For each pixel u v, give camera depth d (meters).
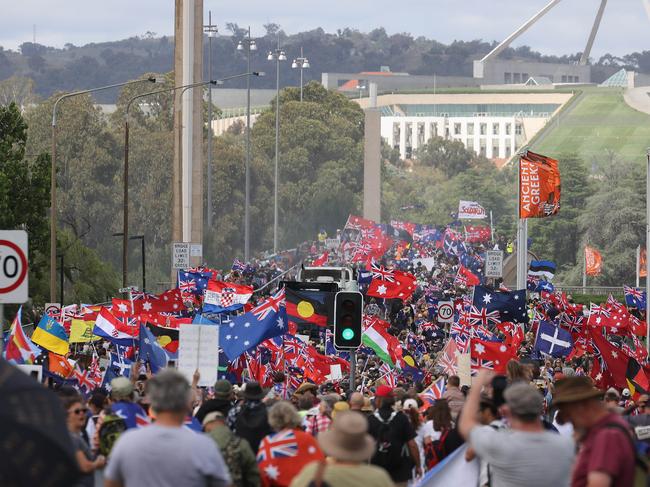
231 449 22.31
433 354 75.44
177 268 111.38
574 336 71.25
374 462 29.44
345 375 59.56
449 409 30.34
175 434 16.84
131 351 55.69
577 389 17.42
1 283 26.59
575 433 18.94
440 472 24.45
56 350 47.00
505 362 52.12
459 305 81.50
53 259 97.94
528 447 17.89
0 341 26.45
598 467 16.70
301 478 16.75
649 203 99.06
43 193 112.06
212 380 36.25
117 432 23.94
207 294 64.38
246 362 51.38
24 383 13.53
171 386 16.95
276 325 46.56
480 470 24.30
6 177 107.12
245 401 27.47
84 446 22.39
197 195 135.12
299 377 56.69
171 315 65.31
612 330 82.31
